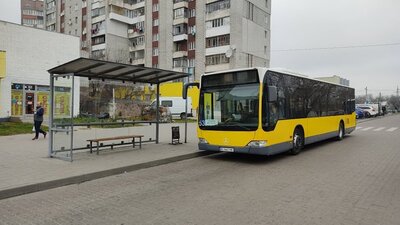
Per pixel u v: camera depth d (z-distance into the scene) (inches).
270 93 362.0
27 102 947.3
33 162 350.9
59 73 389.1
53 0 2933.1
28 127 746.2
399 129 935.0
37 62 970.7
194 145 502.6
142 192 250.8
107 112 449.7
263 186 266.1
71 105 358.3
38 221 187.3
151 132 574.6
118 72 432.1
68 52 1052.5
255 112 372.2
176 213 198.4
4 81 893.8
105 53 2283.5
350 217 189.8
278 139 392.2
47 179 271.0
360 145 552.4
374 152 465.4
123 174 322.3
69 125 381.7
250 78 380.8
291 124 426.0
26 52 944.9
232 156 436.5
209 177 304.5
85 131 686.5
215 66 1887.3
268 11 2068.2
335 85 606.9
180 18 2053.4
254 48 1937.7
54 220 188.7
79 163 347.3
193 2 2005.4
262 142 367.6
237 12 1802.4
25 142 520.1
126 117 474.6
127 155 404.8
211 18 1904.5
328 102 568.1
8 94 902.4
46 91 994.7
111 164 342.0
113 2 2336.4
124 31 2450.8
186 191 252.1
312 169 339.6
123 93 470.9
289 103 425.1
